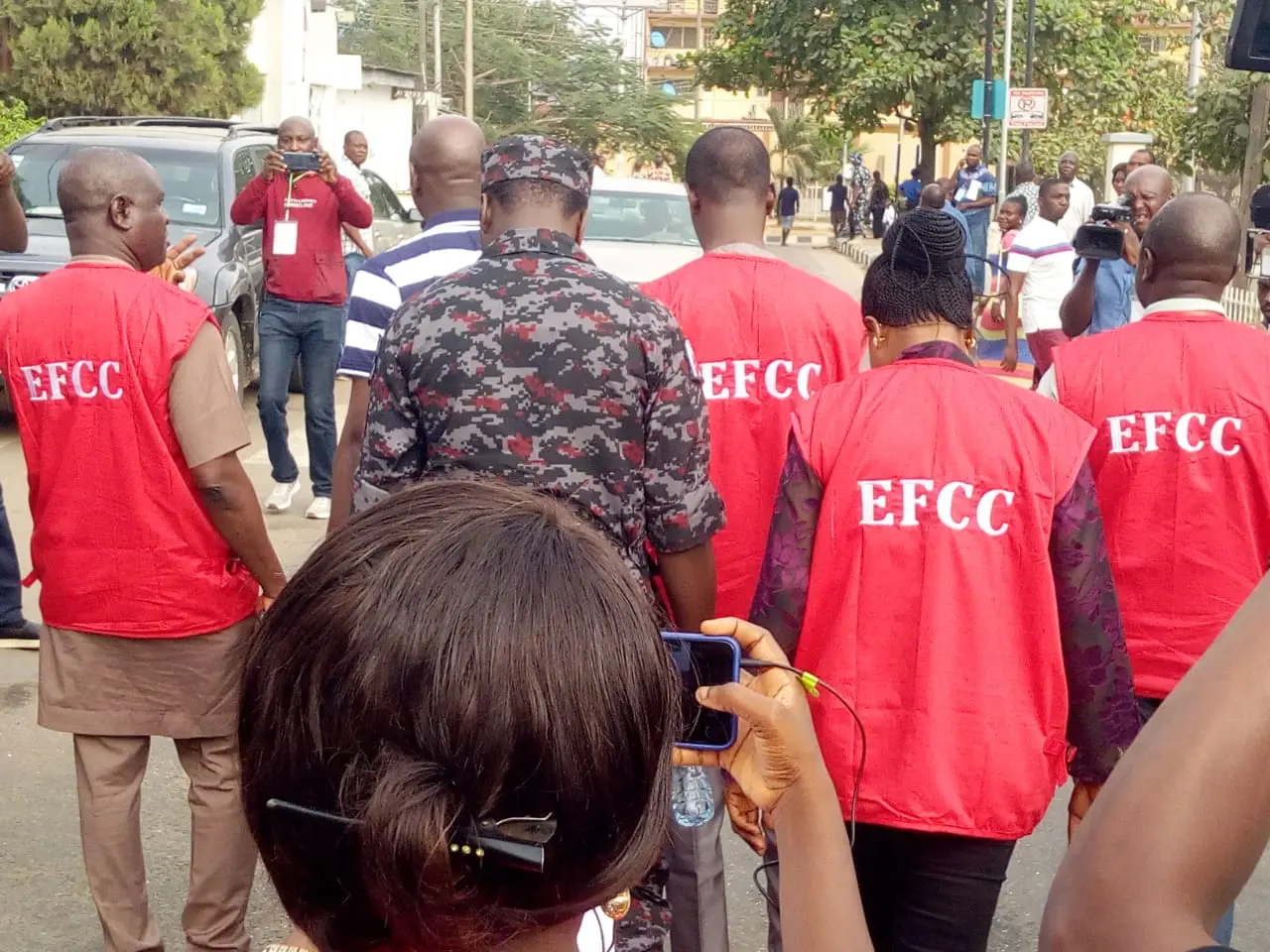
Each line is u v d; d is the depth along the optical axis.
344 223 7.58
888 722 2.60
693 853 3.04
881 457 2.61
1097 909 0.81
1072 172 14.36
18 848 4.20
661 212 11.49
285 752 0.94
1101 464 3.16
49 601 3.24
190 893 3.35
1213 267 3.16
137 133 10.63
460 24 48.84
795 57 27.92
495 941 0.96
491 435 2.56
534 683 0.92
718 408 3.29
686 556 2.71
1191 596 3.11
